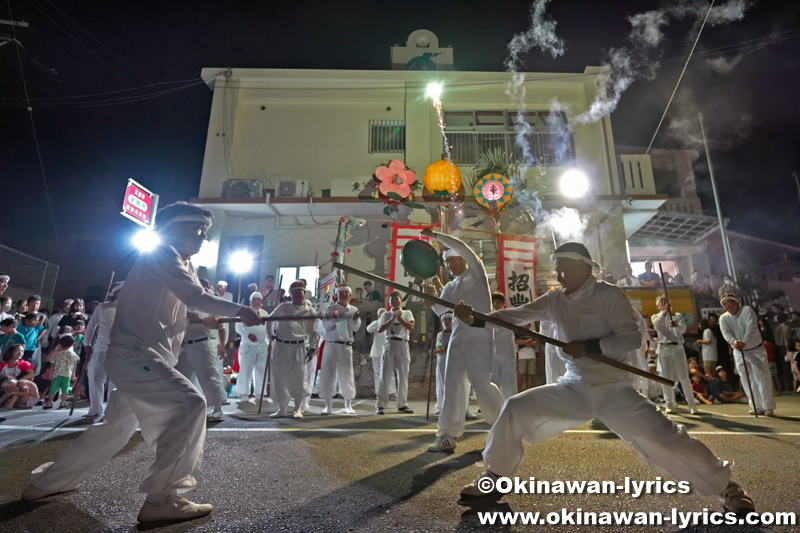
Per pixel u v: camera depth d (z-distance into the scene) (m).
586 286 2.99
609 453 4.15
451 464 3.79
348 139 15.32
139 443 4.48
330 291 11.91
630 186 15.23
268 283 12.54
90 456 2.89
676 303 11.62
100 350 7.09
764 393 7.49
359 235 14.28
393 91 15.59
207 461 3.86
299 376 6.95
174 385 2.72
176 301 3.04
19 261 16.72
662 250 20.11
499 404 4.58
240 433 5.14
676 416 7.39
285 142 15.29
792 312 13.67
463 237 13.22
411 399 10.65
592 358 2.78
